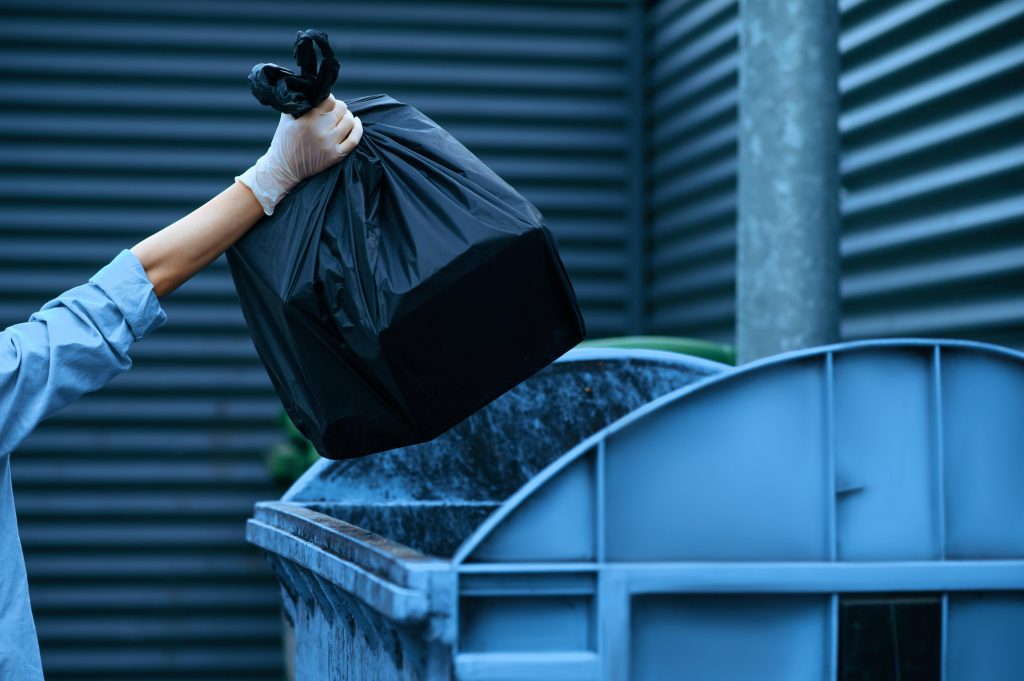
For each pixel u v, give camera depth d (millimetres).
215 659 6285
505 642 1565
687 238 6039
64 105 6266
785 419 1750
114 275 1862
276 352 1916
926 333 3961
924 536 1787
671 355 2736
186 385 6309
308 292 1782
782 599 1667
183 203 6340
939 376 1800
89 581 6223
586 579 1587
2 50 6242
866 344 1775
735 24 5441
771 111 3275
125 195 6301
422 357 1775
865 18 4355
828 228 3266
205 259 1905
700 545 1708
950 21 3861
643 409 1697
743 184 3350
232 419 6336
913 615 1698
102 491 6234
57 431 6211
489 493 2641
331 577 1828
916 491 1793
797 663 1666
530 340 1847
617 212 6605
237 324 6355
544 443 2672
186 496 6293
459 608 1556
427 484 2621
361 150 1873
